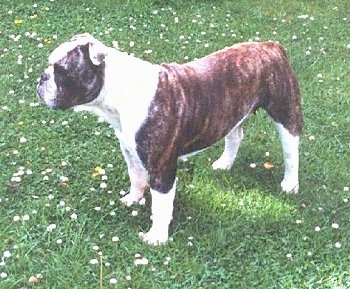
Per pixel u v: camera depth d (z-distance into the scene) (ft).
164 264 7.98
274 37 13.12
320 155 9.94
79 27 12.95
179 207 8.82
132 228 8.50
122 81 7.80
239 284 7.82
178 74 8.05
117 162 9.54
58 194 8.96
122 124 7.93
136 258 8.05
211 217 8.70
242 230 8.52
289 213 8.83
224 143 9.89
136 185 8.77
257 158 9.78
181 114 7.96
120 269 7.93
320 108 11.03
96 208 8.70
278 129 8.89
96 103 7.92
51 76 7.71
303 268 8.06
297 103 8.80
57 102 7.76
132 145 7.98
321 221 8.73
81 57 7.65
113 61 7.80
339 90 11.58
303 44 12.94
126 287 7.72
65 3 13.73
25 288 7.69
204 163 9.55
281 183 9.25
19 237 8.27
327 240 8.44
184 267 7.98
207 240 8.30
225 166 9.48
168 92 7.89
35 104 10.55
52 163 9.48
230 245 8.32
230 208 8.85
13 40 12.35
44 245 8.20
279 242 8.40
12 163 9.40
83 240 8.21
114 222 8.59
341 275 7.95
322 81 11.76
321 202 9.02
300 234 8.50
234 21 13.64
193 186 9.11
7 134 9.95
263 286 7.80
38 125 10.19
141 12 13.61
